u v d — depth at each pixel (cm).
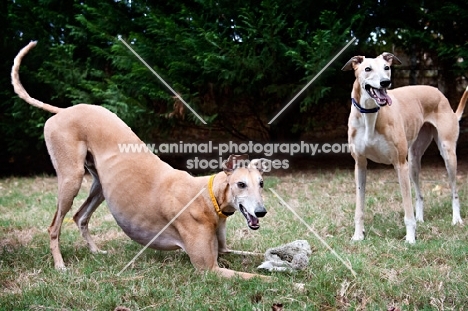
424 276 349
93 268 385
